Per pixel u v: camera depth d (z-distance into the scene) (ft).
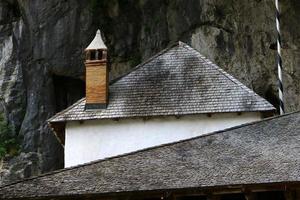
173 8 191.93
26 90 203.72
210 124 125.90
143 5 196.24
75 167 94.73
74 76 199.31
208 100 127.44
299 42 181.98
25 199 89.30
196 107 126.62
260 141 94.84
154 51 194.39
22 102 203.82
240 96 127.24
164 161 93.50
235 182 86.38
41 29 199.62
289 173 86.02
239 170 88.69
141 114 127.03
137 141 127.03
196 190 87.30
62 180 92.02
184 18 189.88
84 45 198.49
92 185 90.38
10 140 200.03
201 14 187.42
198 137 98.43
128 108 128.26
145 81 132.16
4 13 206.59
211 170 89.71
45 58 199.72
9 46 205.36
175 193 88.43
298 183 84.69
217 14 185.98
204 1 186.80
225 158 91.91
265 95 184.24
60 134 132.16
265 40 182.70
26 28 202.90
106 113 128.16
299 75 181.37
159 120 127.24
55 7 199.21
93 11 198.59
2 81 204.54
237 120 125.49
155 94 129.70
